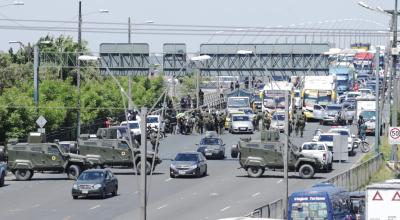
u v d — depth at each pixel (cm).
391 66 14938
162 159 14525
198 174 12581
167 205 10250
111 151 12650
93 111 17350
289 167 12381
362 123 17225
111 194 11050
